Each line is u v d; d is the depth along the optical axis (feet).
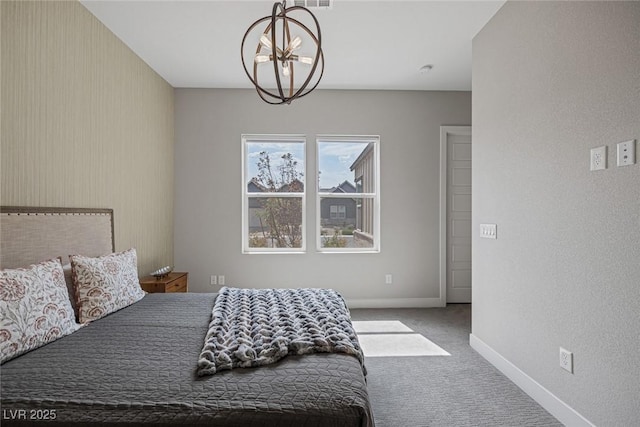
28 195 7.04
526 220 7.76
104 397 4.03
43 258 7.28
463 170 15.58
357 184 15.34
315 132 14.93
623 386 5.38
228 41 10.67
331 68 12.71
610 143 5.56
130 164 11.13
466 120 15.20
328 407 3.97
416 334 11.73
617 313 5.47
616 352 5.49
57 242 7.68
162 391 4.18
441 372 8.87
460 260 15.62
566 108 6.51
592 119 5.91
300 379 4.48
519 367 8.10
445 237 15.29
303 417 3.85
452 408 7.23
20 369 4.66
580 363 6.22
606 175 5.64
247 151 15.14
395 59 11.97
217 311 6.97
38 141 7.30
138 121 11.67
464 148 15.57
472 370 8.96
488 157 9.41
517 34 8.09
